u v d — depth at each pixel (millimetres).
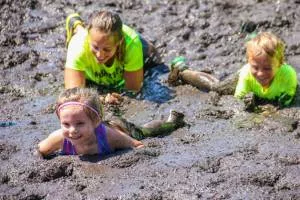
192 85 14586
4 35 16797
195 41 16531
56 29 17219
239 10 17750
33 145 12258
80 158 11695
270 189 10820
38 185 11078
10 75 15164
